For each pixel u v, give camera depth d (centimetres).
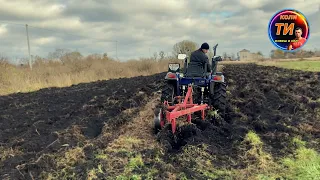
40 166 502
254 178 457
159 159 519
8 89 1484
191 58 788
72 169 485
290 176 462
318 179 435
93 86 1452
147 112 795
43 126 736
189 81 765
